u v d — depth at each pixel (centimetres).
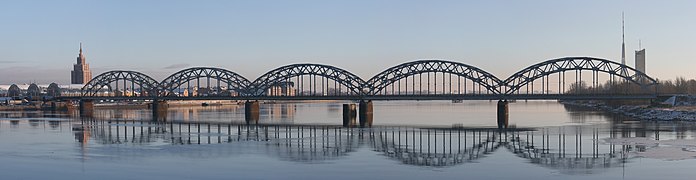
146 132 11644
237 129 12544
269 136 10569
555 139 9562
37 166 6644
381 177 5897
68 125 13912
